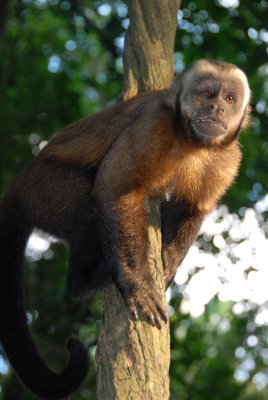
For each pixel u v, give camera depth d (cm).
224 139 1062
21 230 1154
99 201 972
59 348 1895
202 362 2077
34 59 2766
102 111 1125
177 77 1054
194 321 2169
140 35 1184
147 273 902
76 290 1092
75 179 1107
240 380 2233
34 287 2241
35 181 1134
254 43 2152
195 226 1101
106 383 746
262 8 2045
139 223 948
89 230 1098
